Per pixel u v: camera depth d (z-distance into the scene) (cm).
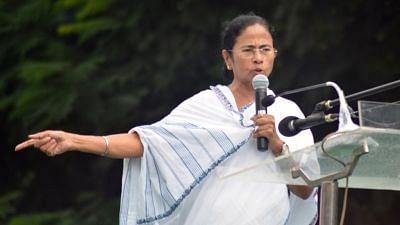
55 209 2527
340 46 1942
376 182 917
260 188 1009
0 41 2420
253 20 1030
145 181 1026
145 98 2273
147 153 1024
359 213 2020
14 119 2389
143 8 2272
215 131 1016
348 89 1953
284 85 1955
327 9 1930
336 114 926
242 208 1005
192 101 1045
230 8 2189
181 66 2205
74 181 2525
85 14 2294
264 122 973
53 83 2280
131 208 1036
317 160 867
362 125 832
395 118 841
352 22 1945
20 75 2281
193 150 1020
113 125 2298
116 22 2291
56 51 2350
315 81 1944
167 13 2256
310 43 1923
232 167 972
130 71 2277
